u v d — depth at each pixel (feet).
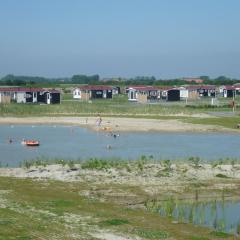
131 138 308.60
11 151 253.44
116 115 427.33
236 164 191.01
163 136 318.65
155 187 153.89
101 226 105.81
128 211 123.85
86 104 506.48
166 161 185.98
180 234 104.12
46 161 195.62
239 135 327.47
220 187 157.07
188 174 170.30
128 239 97.71
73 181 158.30
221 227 114.93
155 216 120.37
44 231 97.30
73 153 246.47
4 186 147.33
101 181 158.81
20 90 556.92
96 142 290.35
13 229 95.40
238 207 136.67
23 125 379.55
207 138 311.06
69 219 109.60
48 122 391.65
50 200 129.18
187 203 139.23
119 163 181.78
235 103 527.81
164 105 515.09
